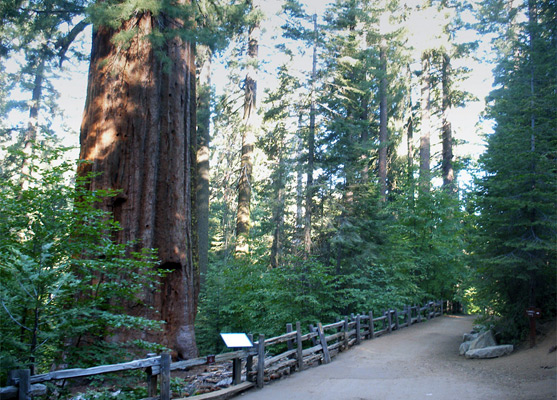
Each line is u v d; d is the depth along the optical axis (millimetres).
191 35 10164
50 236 5906
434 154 34062
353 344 12742
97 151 9883
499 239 11336
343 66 19312
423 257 21656
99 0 10312
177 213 10312
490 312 13047
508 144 11156
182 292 10094
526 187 11055
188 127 11117
